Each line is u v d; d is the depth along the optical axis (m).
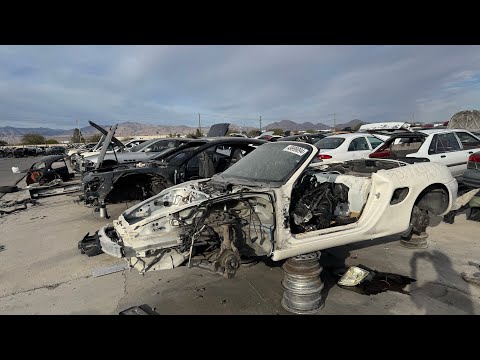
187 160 6.27
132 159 9.98
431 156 7.24
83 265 4.52
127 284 3.86
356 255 4.42
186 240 3.19
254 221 3.39
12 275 4.28
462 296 3.26
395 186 3.79
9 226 6.89
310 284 3.08
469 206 5.58
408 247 4.57
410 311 3.04
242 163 4.14
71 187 10.05
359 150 9.23
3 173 19.28
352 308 3.14
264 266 4.19
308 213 3.63
